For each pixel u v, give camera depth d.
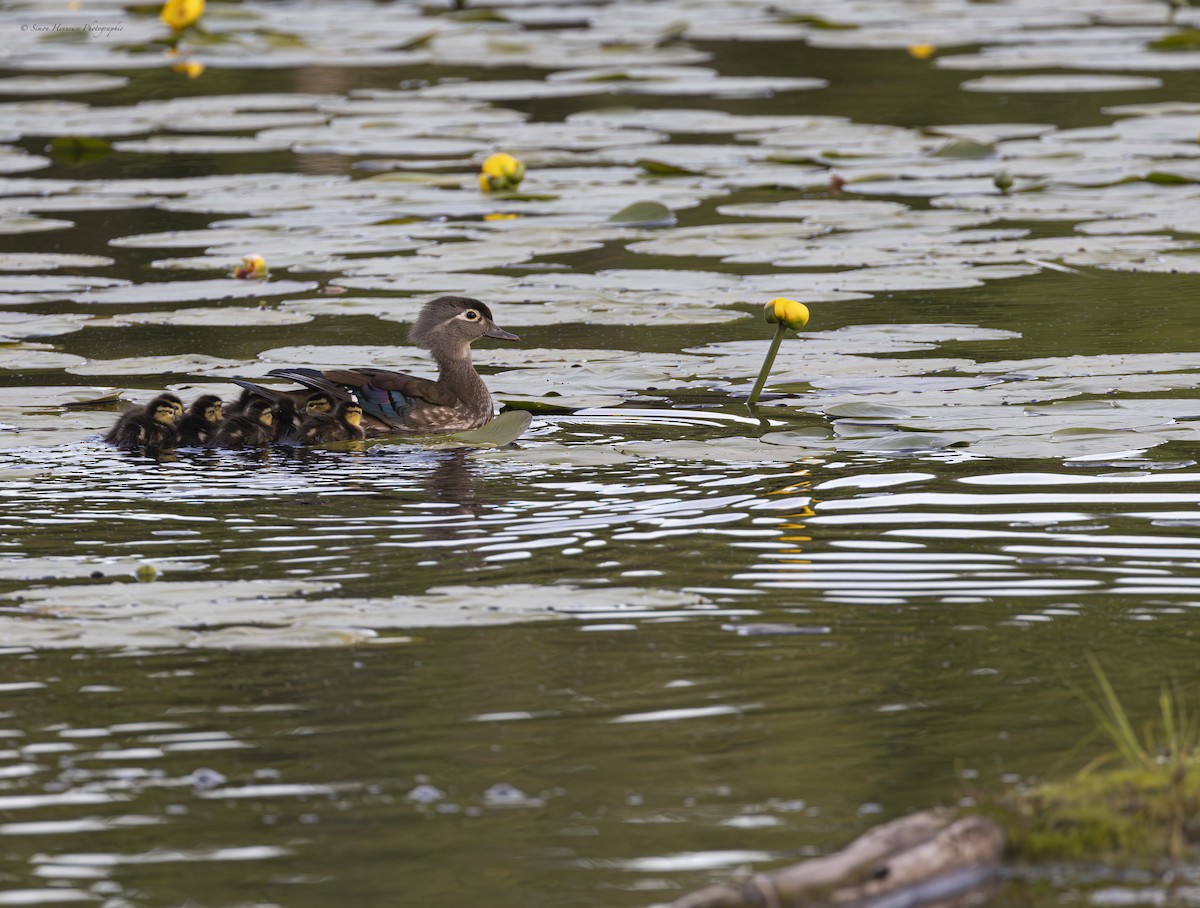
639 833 7.88
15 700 9.43
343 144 32.91
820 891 7.23
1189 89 37.91
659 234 25.17
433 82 39.91
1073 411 15.88
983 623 10.58
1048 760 8.58
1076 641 10.23
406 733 8.98
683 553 12.06
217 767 8.59
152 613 10.53
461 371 17.16
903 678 9.66
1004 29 45.88
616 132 34.41
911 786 8.31
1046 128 33.72
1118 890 7.42
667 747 8.78
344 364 18.86
